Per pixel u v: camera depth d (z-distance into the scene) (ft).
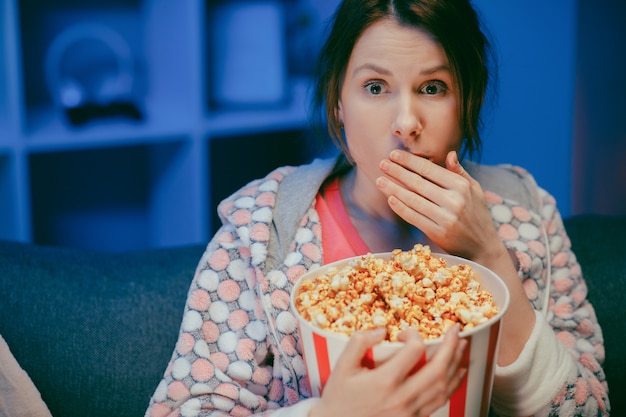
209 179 8.56
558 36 6.66
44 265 3.84
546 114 6.83
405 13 2.78
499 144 6.82
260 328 3.16
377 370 2.19
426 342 2.18
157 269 3.96
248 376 3.11
